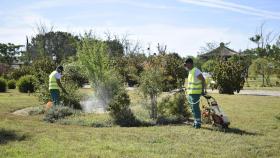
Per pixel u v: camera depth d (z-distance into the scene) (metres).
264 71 43.94
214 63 33.50
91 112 15.73
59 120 13.12
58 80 15.70
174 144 9.39
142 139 9.94
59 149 8.79
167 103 13.76
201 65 57.38
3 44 84.31
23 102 20.33
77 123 12.68
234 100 21.20
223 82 27.86
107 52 19.75
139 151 8.62
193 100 11.79
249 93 29.31
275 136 10.59
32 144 9.37
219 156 8.24
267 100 21.30
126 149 8.74
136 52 54.19
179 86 16.91
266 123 12.71
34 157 8.10
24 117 14.16
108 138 10.07
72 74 23.33
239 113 15.29
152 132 10.94
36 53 71.56
